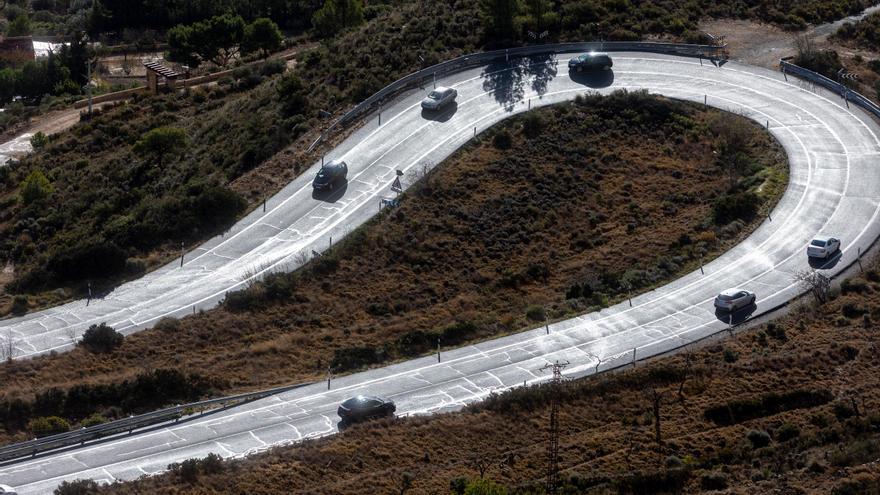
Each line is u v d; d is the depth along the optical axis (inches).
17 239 6122.1
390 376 4598.9
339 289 5265.8
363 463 3863.2
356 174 6112.2
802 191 5851.4
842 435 3932.1
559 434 4074.8
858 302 4857.3
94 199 6422.2
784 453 3860.7
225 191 5885.8
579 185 6003.9
